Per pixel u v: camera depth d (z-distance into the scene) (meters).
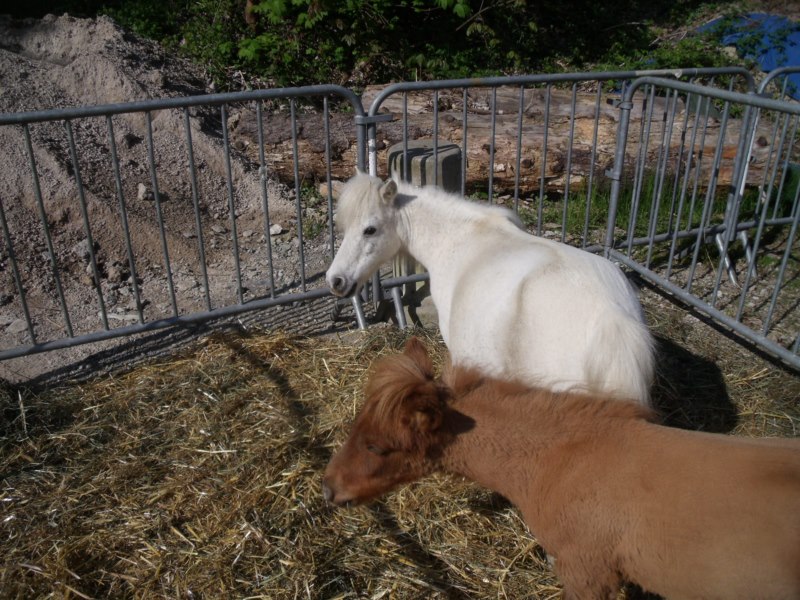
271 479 3.52
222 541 3.19
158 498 3.43
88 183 6.17
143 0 10.37
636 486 2.23
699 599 2.19
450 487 3.47
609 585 2.38
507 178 6.69
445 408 2.49
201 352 4.61
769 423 3.93
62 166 6.10
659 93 7.49
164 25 10.08
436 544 3.20
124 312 5.14
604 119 6.65
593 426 2.41
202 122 7.29
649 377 2.87
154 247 5.91
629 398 2.62
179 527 3.28
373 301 5.09
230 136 7.16
